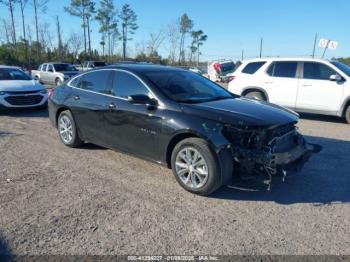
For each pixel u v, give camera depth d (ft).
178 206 14.02
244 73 36.68
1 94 33.68
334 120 34.04
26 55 133.90
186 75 19.22
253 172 14.30
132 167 18.61
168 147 15.85
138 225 12.45
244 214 13.43
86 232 11.91
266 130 14.10
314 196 15.16
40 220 12.68
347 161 20.07
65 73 74.28
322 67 32.65
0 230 11.96
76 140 21.59
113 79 18.95
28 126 29.12
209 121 14.53
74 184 16.19
